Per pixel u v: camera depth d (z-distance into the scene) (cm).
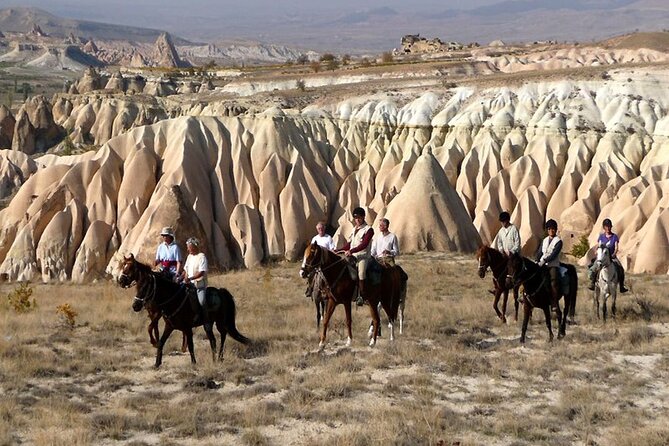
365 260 1847
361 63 15000
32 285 4434
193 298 1719
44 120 12850
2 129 12875
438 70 11000
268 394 1563
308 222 5759
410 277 3272
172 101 12481
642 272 4219
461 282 3125
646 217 5081
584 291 2802
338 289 1842
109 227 5191
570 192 6044
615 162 6178
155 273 1677
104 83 17738
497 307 2233
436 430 1342
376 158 6719
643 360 1809
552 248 1914
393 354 1823
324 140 6944
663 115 6631
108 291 3350
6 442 1270
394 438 1288
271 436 1334
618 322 2202
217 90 11744
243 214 5544
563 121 6606
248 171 5909
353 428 1351
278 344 1947
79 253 5022
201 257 1733
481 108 6919
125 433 1347
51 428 1335
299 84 9438
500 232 2002
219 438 1327
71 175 5484
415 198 4991
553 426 1381
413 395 1553
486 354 1856
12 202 5634
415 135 6869
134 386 1636
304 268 1792
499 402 1521
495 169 6394
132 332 2142
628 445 1277
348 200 6175
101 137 12650
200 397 1537
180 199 4812
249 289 3117
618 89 6906
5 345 1900
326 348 1909
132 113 12662
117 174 5575
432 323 2166
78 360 1803
